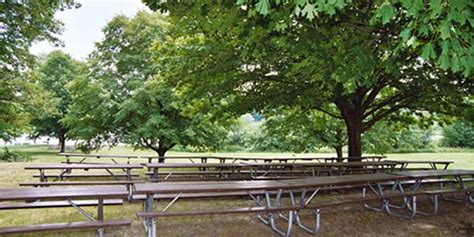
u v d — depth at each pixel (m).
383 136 12.51
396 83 7.84
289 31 3.76
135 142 10.69
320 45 3.78
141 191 3.63
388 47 3.73
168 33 8.15
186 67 7.29
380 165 8.24
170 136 10.20
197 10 4.25
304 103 8.23
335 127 11.83
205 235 3.95
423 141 22.44
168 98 10.19
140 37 11.27
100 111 10.52
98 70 11.20
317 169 7.97
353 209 5.27
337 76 3.60
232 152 20.02
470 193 5.87
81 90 11.11
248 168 8.28
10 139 20.52
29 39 10.32
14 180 7.73
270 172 8.01
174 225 4.31
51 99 12.84
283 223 4.49
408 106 8.88
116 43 11.29
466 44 2.40
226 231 4.11
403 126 11.31
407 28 2.46
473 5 2.13
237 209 3.81
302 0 2.33
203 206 5.21
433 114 10.06
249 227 4.27
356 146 8.99
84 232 3.99
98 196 3.46
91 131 10.60
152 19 11.47
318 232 4.13
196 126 10.66
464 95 7.39
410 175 5.32
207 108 8.84
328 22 3.58
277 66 7.46
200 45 7.08
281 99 8.24
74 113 11.16
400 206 5.53
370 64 3.51
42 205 4.24
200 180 7.29
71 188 3.90
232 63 7.02
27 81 11.34
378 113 9.90
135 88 10.55
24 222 4.38
